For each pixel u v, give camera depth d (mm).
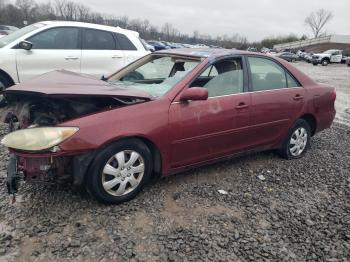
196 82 3736
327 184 4172
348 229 3229
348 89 14750
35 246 2719
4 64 6230
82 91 3029
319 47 69000
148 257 2674
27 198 3367
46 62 6574
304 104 4723
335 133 6520
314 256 2824
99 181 3160
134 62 4605
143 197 3525
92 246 2752
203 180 4016
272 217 3340
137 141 3322
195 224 3135
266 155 4969
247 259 2734
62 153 2918
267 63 4445
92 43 7066
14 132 3002
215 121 3779
